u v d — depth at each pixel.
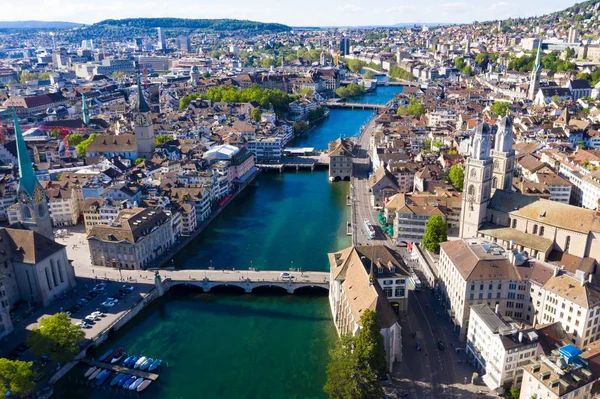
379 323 147.38
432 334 172.38
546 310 162.88
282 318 190.88
